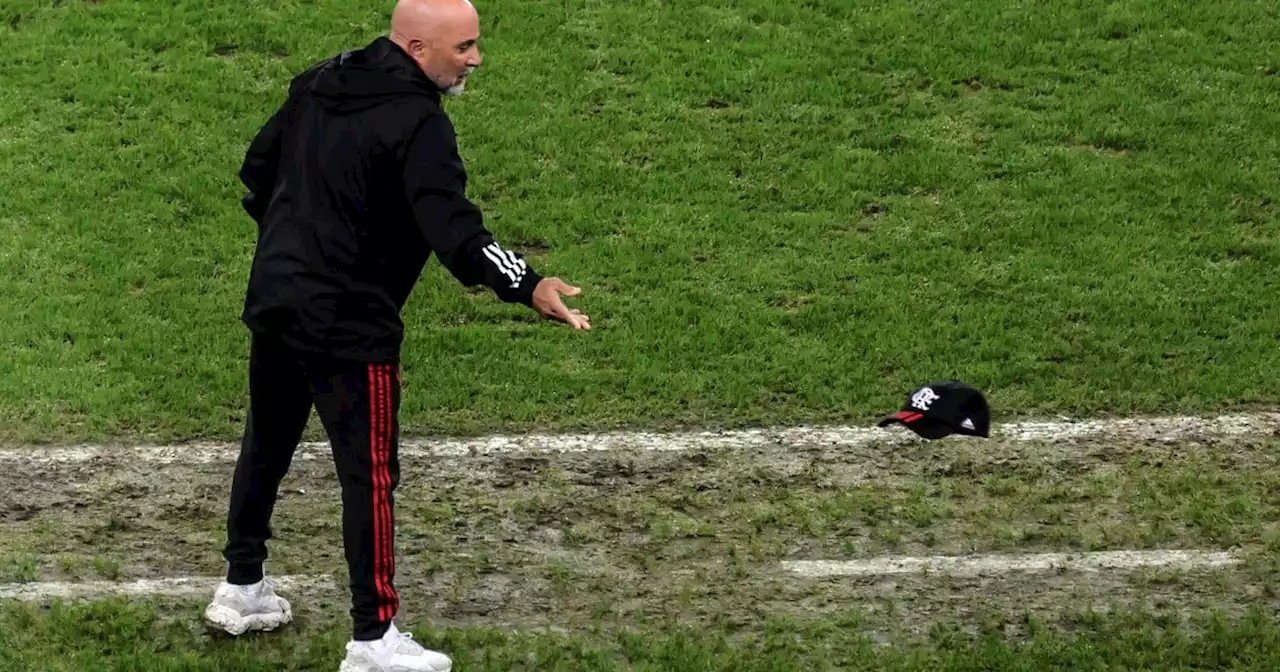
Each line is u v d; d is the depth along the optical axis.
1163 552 22.45
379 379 17.88
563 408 26.91
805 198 34.03
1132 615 20.62
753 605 20.94
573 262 31.72
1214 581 21.66
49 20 38.72
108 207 32.81
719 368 28.30
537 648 19.59
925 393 19.36
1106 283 31.22
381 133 17.27
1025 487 24.28
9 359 27.77
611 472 24.72
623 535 22.75
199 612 20.34
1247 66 38.94
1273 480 24.55
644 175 34.66
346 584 21.25
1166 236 32.88
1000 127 36.56
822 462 25.14
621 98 37.16
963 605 21.02
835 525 23.11
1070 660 19.52
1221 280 31.41
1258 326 29.75
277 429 18.92
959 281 31.27
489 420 26.48
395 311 18.02
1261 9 41.03
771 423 26.61
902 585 21.50
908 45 39.19
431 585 21.28
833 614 20.75
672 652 19.55
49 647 19.42
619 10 40.22
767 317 29.91
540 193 33.94
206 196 33.25
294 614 20.41
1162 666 19.55
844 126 36.41
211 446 25.47
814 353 28.75
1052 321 29.95
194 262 31.22
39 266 30.83
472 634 19.81
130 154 34.44
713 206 33.72
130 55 37.72
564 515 23.28
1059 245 32.53
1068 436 26.06
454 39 17.45
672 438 25.98
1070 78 38.31
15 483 24.00
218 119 35.72
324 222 17.50
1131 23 40.25
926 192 34.41
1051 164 35.28
